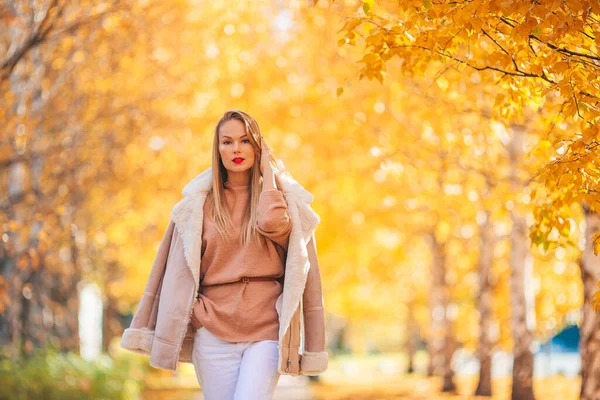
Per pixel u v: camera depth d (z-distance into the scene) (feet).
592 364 26.09
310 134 57.67
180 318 14.23
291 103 55.62
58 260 62.34
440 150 41.60
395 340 229.45
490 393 60.70
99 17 39.58
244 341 14.11
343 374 129.49
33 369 46.37
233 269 14.26
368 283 94.07
